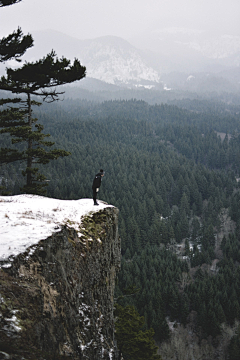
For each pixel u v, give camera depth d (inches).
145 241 4451.3
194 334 2642.7
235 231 4766.2
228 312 2704.2
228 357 2349.9
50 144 1015.0
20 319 272.8
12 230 418.3
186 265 3575.3
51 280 377.4
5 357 207.0
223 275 3262.8
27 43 601.0
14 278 315.3
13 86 688.4
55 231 445.7
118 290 2659.9
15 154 994.7
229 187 6919.3
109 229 682.8
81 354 377.4
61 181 6043.3
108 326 549.3
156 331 2466.8
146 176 7367.1
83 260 518.3
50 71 653.9
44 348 283.6
